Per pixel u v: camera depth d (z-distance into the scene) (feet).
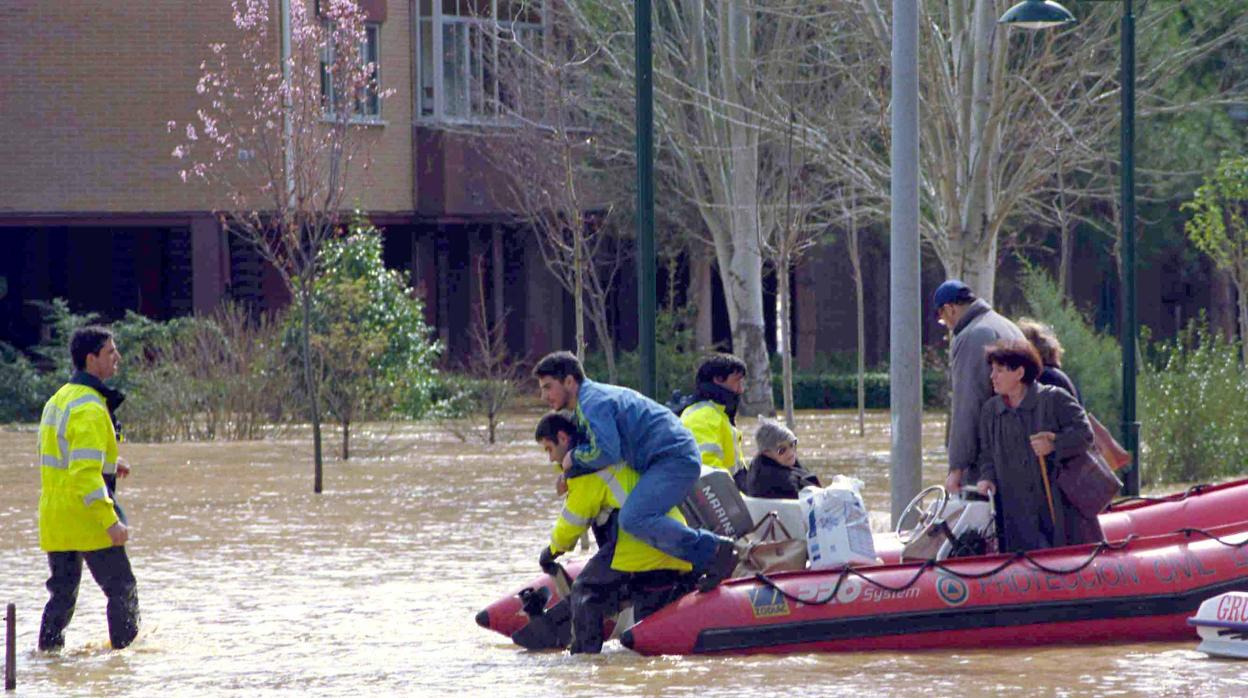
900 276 110.83
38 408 250.98
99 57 264.93
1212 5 235.81
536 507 147.33
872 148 236.63
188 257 284.20
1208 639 77.56
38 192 265.95
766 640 79.00
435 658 79.71
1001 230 287.89
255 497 155.43
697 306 301.63
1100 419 162.20
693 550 78.69
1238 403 164.55
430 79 283.79
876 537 94.02
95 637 87.45
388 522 137.08
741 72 229.25
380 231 251.39
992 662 76.28
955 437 87.40
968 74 177.37
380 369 238.68
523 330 314.35
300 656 80.84
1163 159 255.70
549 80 237.04
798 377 300.20
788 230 209.46
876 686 70.03
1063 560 82.02
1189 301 357.41
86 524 83.05
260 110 200.13
